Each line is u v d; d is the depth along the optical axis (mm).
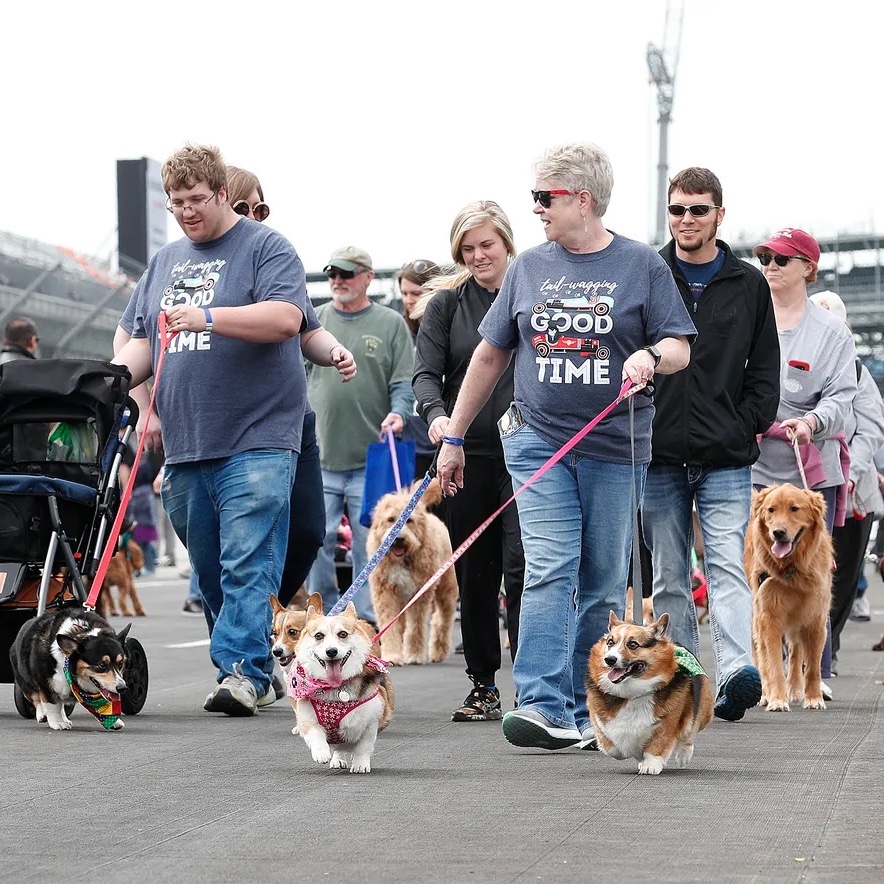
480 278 12867
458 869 6754
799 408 14695
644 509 12336
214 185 12758
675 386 12172
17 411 12797
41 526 12445
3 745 10727
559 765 9781
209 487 12930
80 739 11047
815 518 13398
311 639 9289
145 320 13156
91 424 12906
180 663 17719
